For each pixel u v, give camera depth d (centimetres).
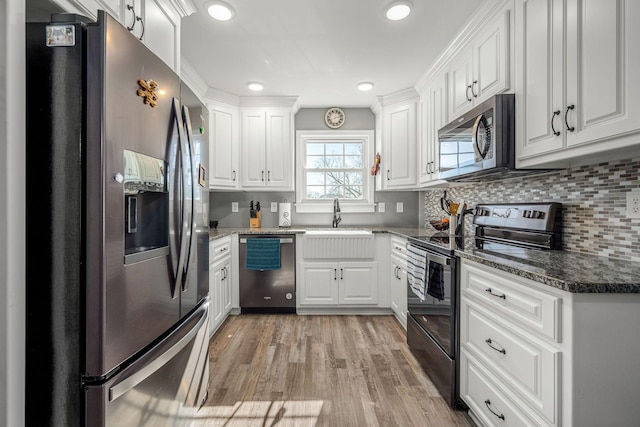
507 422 129
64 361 95
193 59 259
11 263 83
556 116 136
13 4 83
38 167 93
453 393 172
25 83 87
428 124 288
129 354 104
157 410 121
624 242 140
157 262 119
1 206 81
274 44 236
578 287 99
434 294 196
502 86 175
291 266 322
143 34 145
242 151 350
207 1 186
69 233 93
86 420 94
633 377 101
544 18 143
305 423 161
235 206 378
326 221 385
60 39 92
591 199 156
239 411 170
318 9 194
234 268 321
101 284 93
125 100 102
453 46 230
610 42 110
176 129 131
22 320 86
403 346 249
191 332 144
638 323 101
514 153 167
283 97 346
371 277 322
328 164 397
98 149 92
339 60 262
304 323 299
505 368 131
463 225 260
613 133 110
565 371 102
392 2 188
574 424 100
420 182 310
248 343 254
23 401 87
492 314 141
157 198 126
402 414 168
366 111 386
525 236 188
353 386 193
